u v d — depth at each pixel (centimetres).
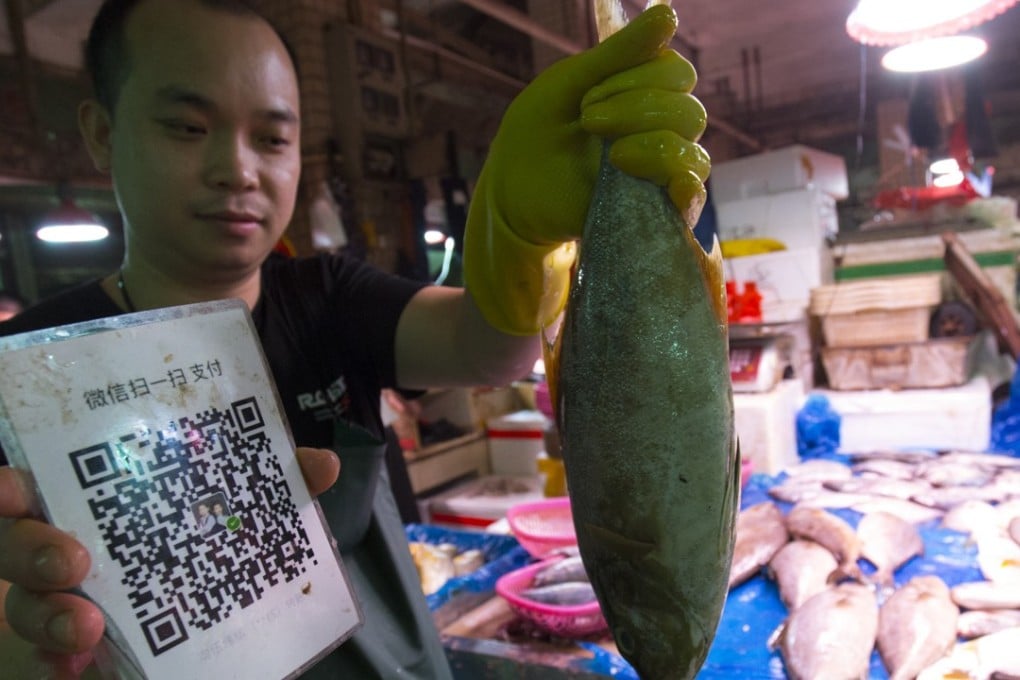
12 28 462
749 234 419
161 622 85
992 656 150
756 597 196
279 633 96
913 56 352
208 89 121
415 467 493
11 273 618
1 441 80
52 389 83
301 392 154
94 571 82
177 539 89
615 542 102
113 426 87
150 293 144
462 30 815
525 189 109
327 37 573
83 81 563
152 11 123
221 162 124
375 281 173
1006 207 436
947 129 525
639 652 105
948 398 322
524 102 108
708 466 99
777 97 1094
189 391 96
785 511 254
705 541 100
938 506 240
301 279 170
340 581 105
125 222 142
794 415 333
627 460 100
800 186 416
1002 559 192
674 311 99
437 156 619
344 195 552
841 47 858
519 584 214
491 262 121
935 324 378
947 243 373
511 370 151
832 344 374
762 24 774
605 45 97
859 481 274
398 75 616
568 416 106
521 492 486
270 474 101
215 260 132
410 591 161
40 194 574
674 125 94
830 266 414
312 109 566
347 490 147
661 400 98
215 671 88
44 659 82
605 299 101
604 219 102
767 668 161
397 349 165
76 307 144
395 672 146
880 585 188
